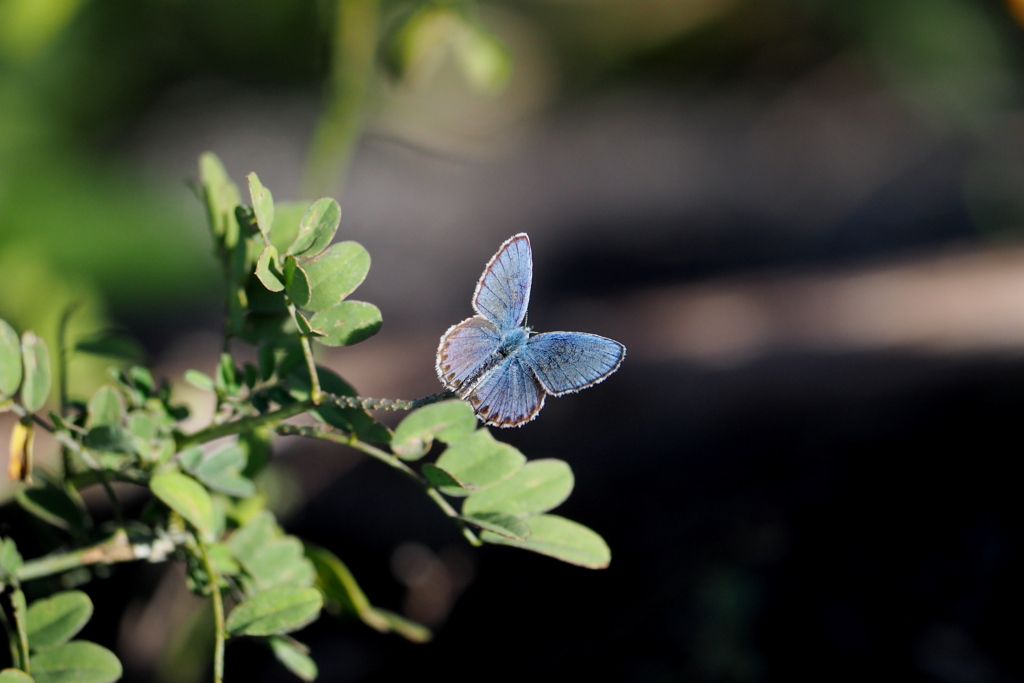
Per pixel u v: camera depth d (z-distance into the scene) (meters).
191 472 0.32
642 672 0.40
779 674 0.40
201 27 0.97
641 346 0.56
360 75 0.43
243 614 0.31
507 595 0.42
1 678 0.30
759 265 0.92
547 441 0.46
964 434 0.43
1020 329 0.47
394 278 0.91
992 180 0.94
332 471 0.46
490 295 0.33
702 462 0.45
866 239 0.94
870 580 0.41
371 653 0.42
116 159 0.79
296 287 0.30
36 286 0.49
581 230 0.99
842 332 0.52
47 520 0.32
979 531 0.41
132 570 0.40
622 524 0.44
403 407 0.31
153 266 0.60
